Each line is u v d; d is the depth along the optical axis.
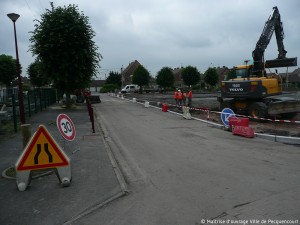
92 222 5.18
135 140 12.87
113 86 97.44
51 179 7.32
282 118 18.53
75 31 26.30
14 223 5.15
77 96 38.69
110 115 23.20
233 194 6.33
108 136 14.01
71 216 5.40
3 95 27.44
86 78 28.62
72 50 26.52
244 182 7.10
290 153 10.06
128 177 7.73
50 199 6.14
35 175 7.50
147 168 8.53
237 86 18.97
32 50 26.59
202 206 5.74
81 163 8.80
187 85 79.12
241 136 13.46
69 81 27.72
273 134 13.36
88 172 7.91
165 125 17.28
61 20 25.81
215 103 31.89
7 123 17.64
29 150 6.66
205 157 9.60
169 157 9.72
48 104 32.44
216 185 6.92
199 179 7.40
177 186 6.93
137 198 6.24
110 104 35.56
